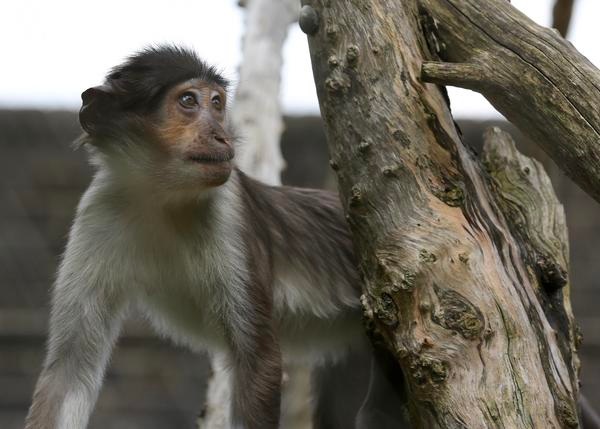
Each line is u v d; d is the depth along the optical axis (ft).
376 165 32.19
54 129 81.10
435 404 29.40
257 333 39.75
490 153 39.19
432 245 30.81
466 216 31.71
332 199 45.50
